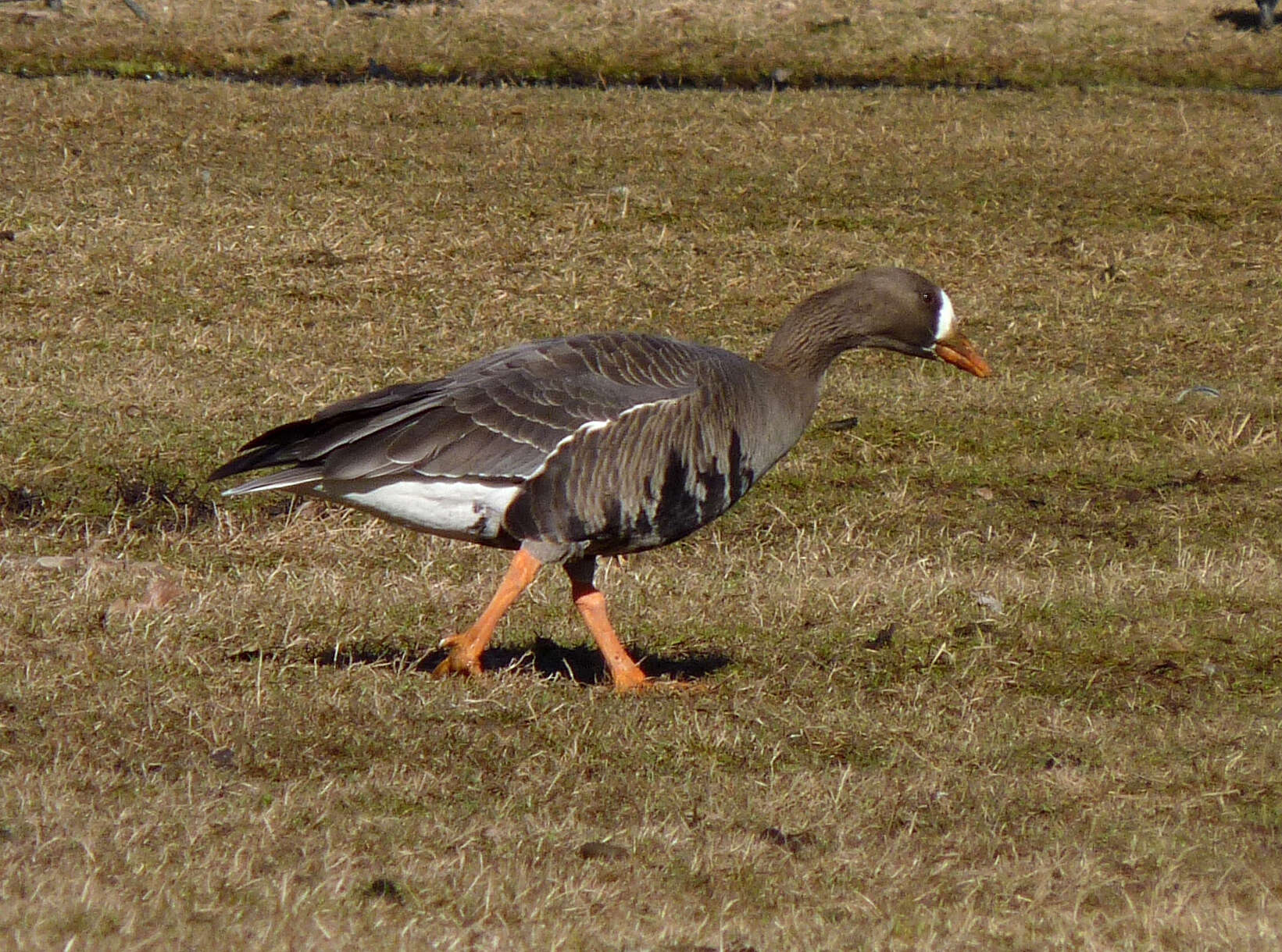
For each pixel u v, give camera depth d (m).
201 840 7.61
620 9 35.34
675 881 7.64
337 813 8.15
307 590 11.89
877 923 7.28
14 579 11.62
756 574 12.91
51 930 6.42
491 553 13.20
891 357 18.73
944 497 15.10
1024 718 10.24
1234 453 16.34
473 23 33.75
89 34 31.56
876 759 9.55
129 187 22.09
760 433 10.58
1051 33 34.06
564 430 9.79
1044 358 18.75
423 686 10.05
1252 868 8.18
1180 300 20.47
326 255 20.41
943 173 24.23
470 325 18.75
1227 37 33.84
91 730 9.03
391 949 6.44
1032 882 7.84
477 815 8.30
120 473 14.23
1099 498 15.23
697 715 9.90
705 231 21.84
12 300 18.52
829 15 35.12
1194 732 10.07
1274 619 12.22
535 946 6.63
